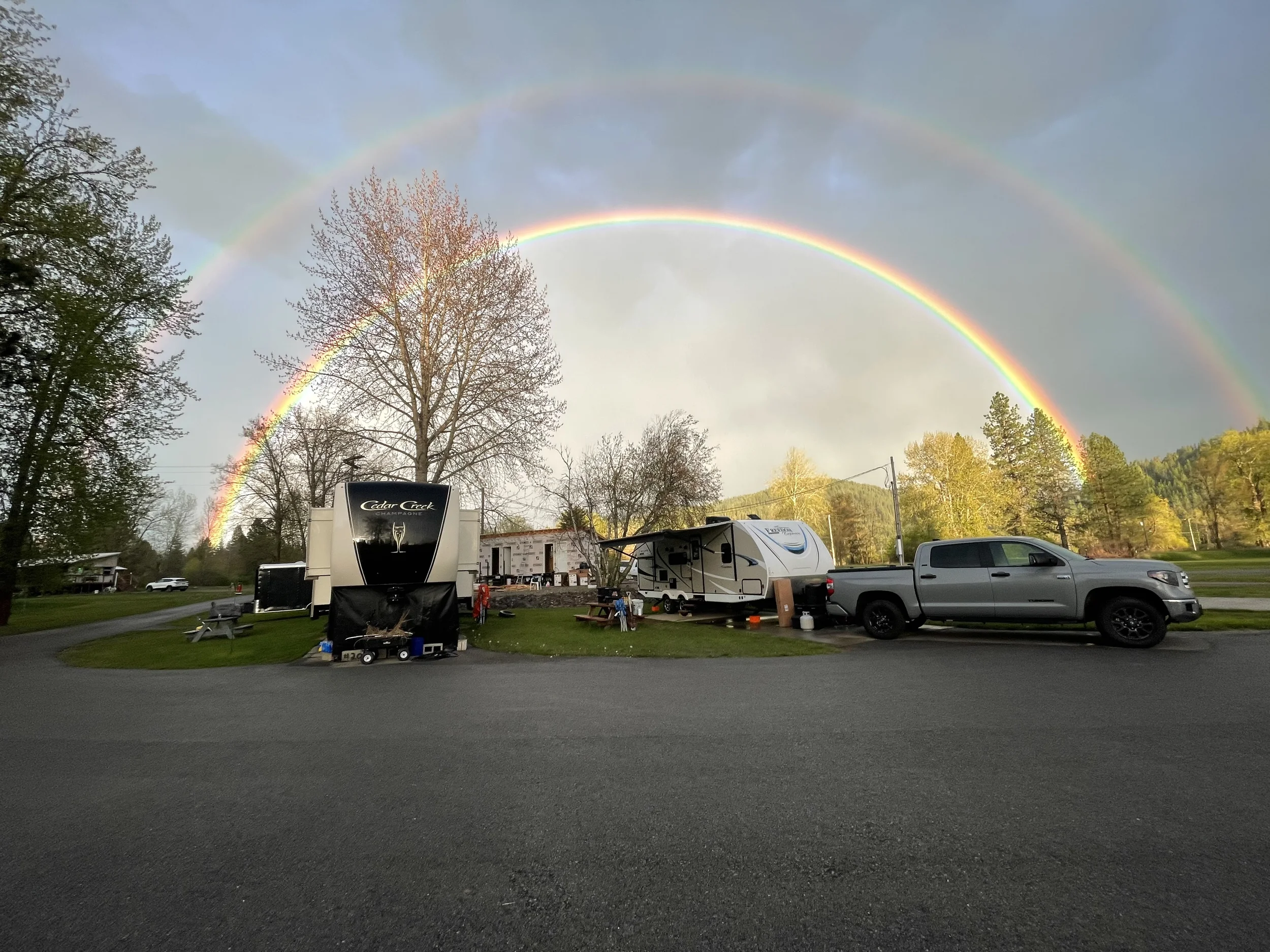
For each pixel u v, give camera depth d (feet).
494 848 11.71
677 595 59.98
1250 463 183.21
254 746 19.40
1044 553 35.94
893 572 40.93
